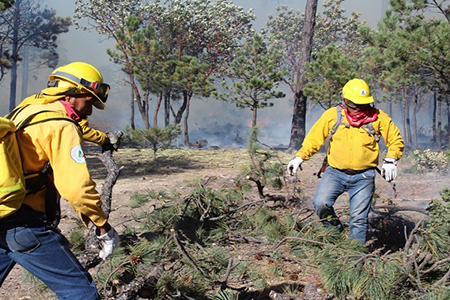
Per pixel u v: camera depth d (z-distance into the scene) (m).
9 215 2.41
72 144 2.44
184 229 5.02
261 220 5.12
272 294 3.46
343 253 3.98
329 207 4.69
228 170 10.82
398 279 3.50
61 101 2.62
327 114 4.62
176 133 12.24
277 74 18.42
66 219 5.90
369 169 4.57
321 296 3.50
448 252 3.98
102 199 4.48
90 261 3.99
